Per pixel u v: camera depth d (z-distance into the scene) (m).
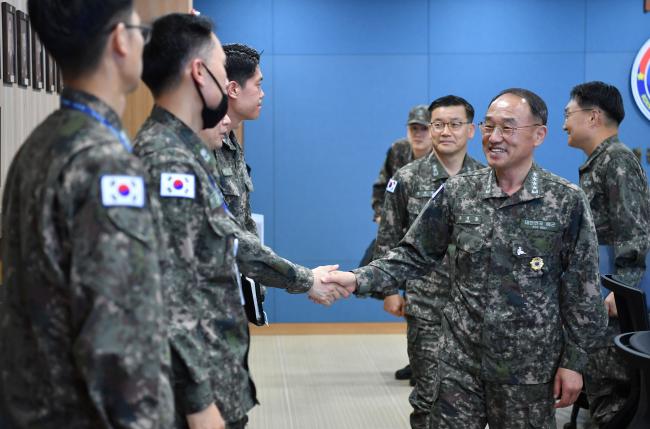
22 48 3.37
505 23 6.68
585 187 3.51
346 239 6.80
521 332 2.42
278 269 2.22
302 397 4.71
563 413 4.43
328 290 2.50
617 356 3.28
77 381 1.21
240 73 2.78
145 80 1.76
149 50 1.74
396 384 5.02
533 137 2.44
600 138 3.56
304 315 6.77
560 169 6.76
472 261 2.48
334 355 5.80
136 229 1.19
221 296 1.73
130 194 1.19
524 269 2.43
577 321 2.42
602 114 3.53
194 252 1.67
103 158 1.19
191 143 1.75
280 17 6.64
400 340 6.30
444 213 2.58
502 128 2.43
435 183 3.69
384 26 6.67
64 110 1.28
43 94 3.78
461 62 6.71
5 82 3.14
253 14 6.63
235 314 1.76
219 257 1.71
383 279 2.58
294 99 6.70
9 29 3.18
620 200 3.34
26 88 3.48
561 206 2.43
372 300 6.79
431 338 3.44
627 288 2.72
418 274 2.65
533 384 2.42
